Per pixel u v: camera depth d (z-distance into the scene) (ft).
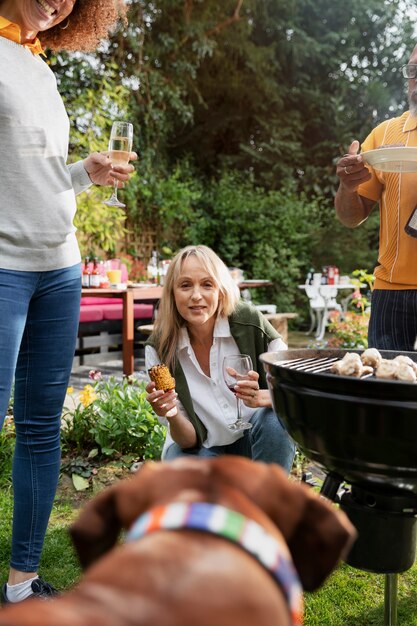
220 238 29.22
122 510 2.41
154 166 29.22
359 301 20.25
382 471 4.04
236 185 31.22
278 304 28.43
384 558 4.54
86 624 1.58
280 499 2.46
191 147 33.86
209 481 2.34
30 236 5.46
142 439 10.17
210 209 29.86
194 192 28.99
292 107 34.58
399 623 5.89
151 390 6.33
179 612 1.73
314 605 6.21
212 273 6.63
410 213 7.04
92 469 9.52
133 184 25.36
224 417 6.82
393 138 7.49
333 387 3.94
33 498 5.84
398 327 7.29
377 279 7.53
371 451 3.95
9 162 5.32
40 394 5.85
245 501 2.28
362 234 30.30
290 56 33.60
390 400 3.76
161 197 26.91
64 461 9.78
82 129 23.47
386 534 4.50
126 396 10.87
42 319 5.80
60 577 6.63
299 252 29.73
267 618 1.86
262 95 33.65
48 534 7.54
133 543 2.00
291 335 27.09
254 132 34.83
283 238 29.17
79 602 1.69
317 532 2.50
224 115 33.94
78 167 6.47
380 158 6.28
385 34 34.99
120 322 19.66
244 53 32.19
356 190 7.25
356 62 35.17
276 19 33.09
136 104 28.50
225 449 7.24
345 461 4.15
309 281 27.22
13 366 5.49
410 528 4.58
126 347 17.13
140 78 28.17
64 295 5.86
